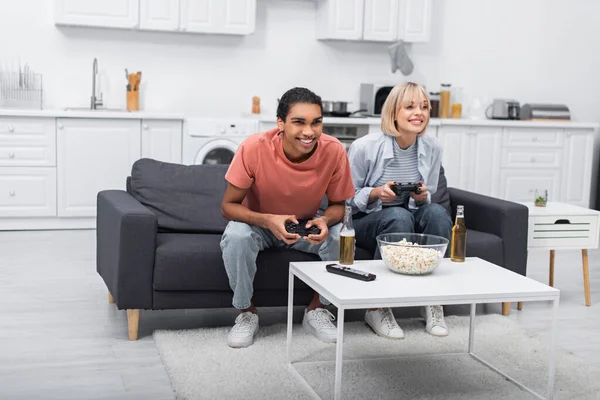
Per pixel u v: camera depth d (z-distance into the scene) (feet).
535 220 11.14
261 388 7.79
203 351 8.86
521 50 21.72
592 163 22.12
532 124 19.85
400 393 7.80
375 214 9.95
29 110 16.37
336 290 7.18
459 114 20.43
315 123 8.39
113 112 16.89
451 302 7.18
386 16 19.31
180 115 17.34
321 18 19.52
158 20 17.66
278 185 9.04
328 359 8.75
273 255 9.48
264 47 19.69
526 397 7.79
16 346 9.01
